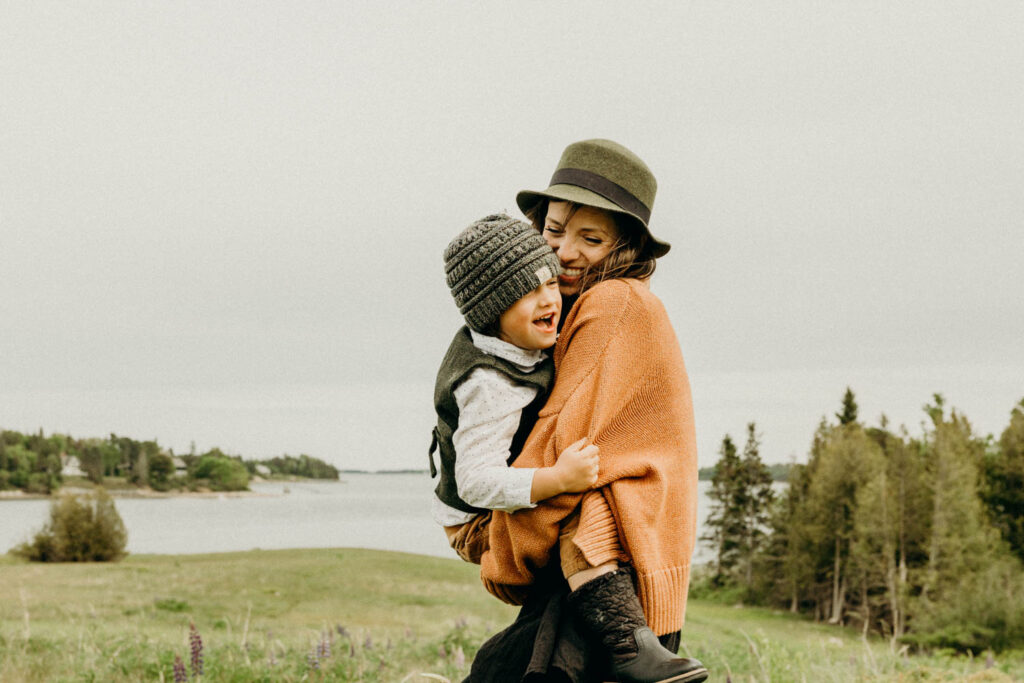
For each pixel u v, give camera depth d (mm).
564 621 2596
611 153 2887
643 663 2396
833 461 70188
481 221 2732
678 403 2691
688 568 2609
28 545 53969
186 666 7672
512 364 2662
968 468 59344
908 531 61969
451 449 2762
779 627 50625
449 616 28516
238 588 35750
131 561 52500
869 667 6852
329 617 27250
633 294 2717
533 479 2486
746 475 82938
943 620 45750
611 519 2537
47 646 9609
